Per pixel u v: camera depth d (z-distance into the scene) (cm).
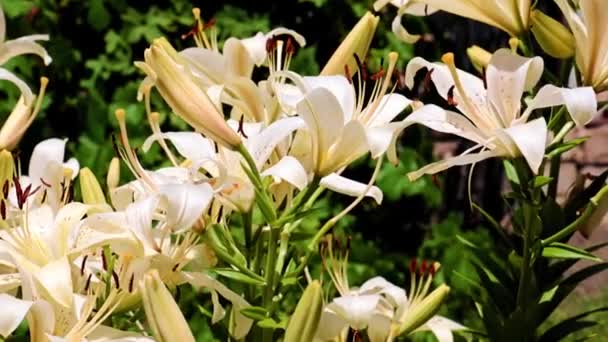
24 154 296
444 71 143
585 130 618
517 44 142
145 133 295
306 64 303
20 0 291
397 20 153
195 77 137
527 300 149
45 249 132
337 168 132
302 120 131
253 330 135
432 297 142
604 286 471
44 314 122
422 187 313
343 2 313
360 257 311
